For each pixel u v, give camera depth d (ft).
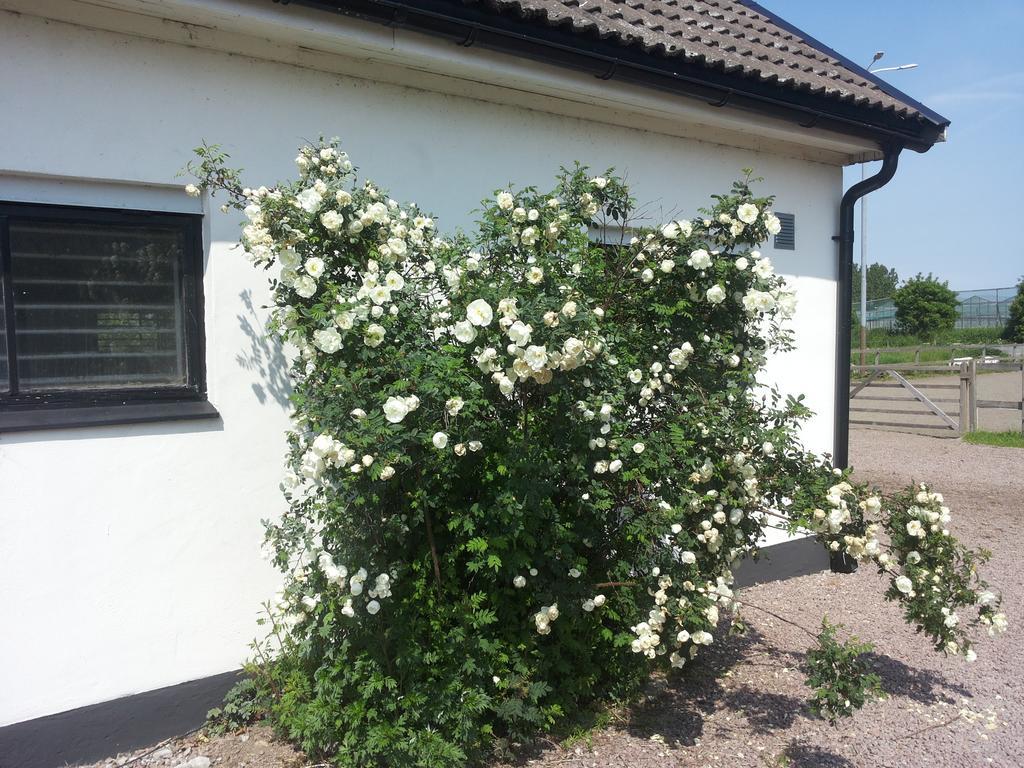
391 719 9.80
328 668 9.99
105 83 10.41
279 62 11.70
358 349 9.32
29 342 10.49
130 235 11.13
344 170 10.69
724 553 11.61
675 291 12.08
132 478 10.57
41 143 10.04
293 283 9.85
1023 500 27.20
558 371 9.58
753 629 15.53
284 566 10.34
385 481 9.26
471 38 11.99
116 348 11.10
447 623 10.08
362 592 9.50
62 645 10.13
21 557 9.86
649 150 16.35
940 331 134.31
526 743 10.84
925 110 19.52
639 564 10.82
